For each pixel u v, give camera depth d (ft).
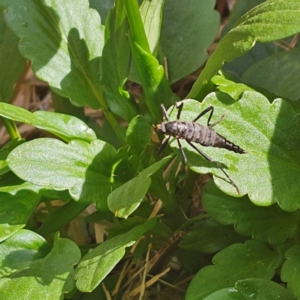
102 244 0.41
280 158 0.43
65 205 0.47
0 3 0.51
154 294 0.52
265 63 0.55
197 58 0.57
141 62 0.48
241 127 0.43
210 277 0.42
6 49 0.58
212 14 0.57
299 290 0.39
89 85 0.53
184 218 0.51
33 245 0.44
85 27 0.54
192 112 0.42
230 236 0.47
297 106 0.47
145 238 0.51
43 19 0.52
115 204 0.39
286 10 0.40
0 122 0.74
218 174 0.41
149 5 0.48
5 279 0.41
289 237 0.45
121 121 0.68
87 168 0.44
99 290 0.49
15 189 0.45
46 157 0.42
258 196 0.41
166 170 0.51
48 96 0.78
